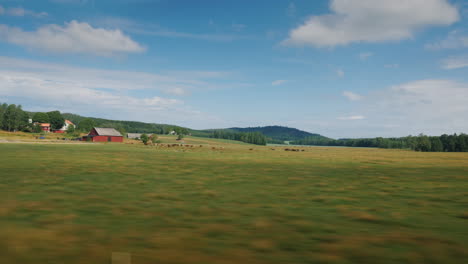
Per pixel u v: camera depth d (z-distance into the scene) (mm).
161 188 16547
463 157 62438
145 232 8555
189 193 15234
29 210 10773
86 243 7480
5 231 8266
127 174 22047
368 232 8930
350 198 14570
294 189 17125
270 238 8250
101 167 25938
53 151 45625
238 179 20984
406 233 8844
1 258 6363
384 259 6824
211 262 6484
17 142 79688
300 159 44812
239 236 8375
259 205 12711
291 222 10000
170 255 6832
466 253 7211
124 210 11203
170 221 9844
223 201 13430
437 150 172000
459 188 18031
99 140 133375
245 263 6473
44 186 15891
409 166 34406
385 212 11633
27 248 7016
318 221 10172
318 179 21781
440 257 6961
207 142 192125
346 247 7602
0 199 12508
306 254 7086
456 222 10172
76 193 14312
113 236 8102
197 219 10188
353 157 54250
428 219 10586
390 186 18719
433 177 23656
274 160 40906
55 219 9664
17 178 18406
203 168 27922
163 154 48531
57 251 6871
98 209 11234
